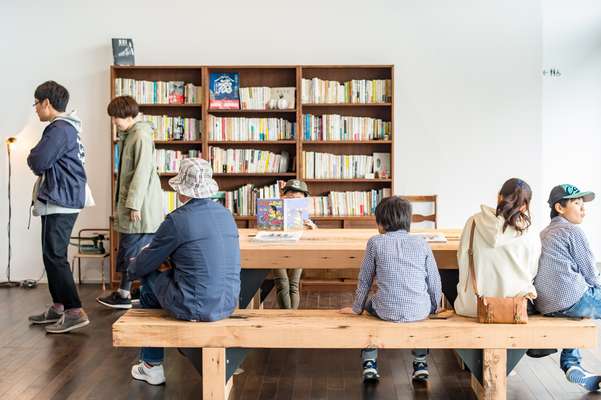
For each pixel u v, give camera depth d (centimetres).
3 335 485
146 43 695
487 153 699
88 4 692
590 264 349
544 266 353
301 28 694
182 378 394
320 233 475
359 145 696
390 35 694
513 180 341
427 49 695
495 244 336
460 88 696
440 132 698
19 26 691
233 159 684
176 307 342
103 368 410
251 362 426
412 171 700
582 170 820
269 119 683
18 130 695
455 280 419
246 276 413
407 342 338
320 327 339
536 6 690
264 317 357
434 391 370
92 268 704
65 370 406
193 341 338
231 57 695
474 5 692
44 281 700
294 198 500
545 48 812
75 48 693
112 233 671
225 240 345
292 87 685
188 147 696
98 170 695
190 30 695
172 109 696
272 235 444
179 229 334
